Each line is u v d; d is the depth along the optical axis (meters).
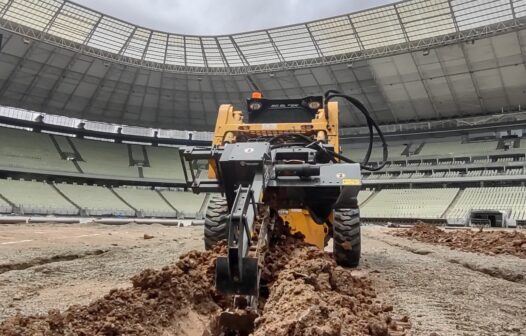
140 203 33.94
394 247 10.76
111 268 6.16
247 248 2.87
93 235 13.88
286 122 7.21
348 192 4.13
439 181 31.94
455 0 23.75
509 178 29.48
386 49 27.64
